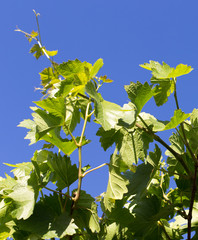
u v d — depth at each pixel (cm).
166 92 113
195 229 118
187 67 108
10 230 104
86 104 117
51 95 113
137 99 103
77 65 107
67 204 106
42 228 97
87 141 108
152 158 111
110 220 116
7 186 107
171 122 106
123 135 112
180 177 120
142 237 113
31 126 114
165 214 111
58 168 104
